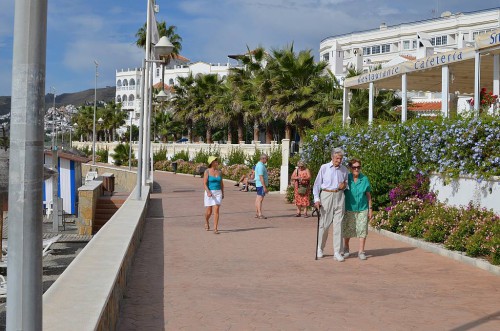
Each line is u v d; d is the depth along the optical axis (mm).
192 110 61406
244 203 22703
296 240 12531
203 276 8578
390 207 13742
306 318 6359
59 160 27672
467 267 9406
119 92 126750
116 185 45906
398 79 20078
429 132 14141
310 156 20422
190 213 18766
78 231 21469
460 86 21703
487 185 11266
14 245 2695
